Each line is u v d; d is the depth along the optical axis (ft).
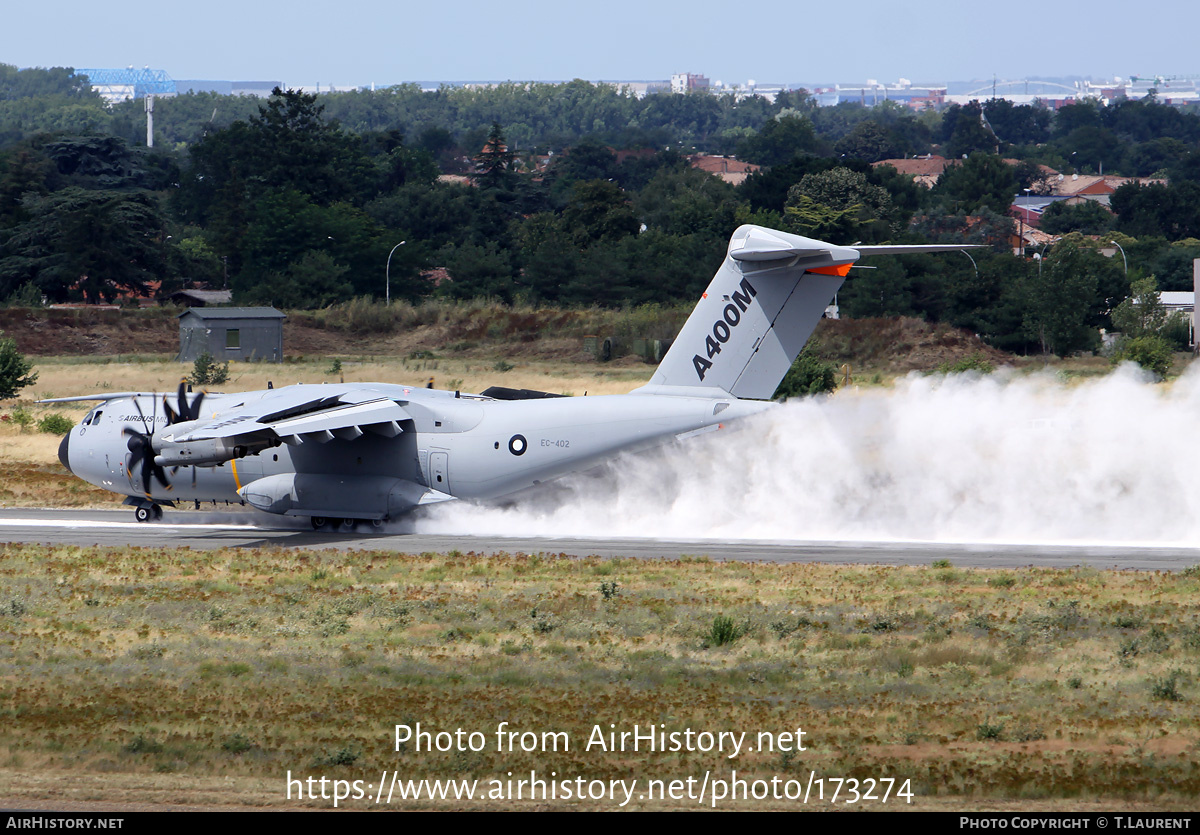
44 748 168.76
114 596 272.72
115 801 146.61
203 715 184.65
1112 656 218.79
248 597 273.13
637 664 216.33
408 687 201.57
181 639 233.35
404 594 275.39
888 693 198.08
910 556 327.47
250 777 159.22
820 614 252.21
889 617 247.09
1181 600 262.47
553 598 269.23
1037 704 191.83
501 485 372.58
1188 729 178.81
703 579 291.38
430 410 377.50
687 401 363.35
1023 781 156.15
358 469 380.58
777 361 360.69
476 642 231.71
